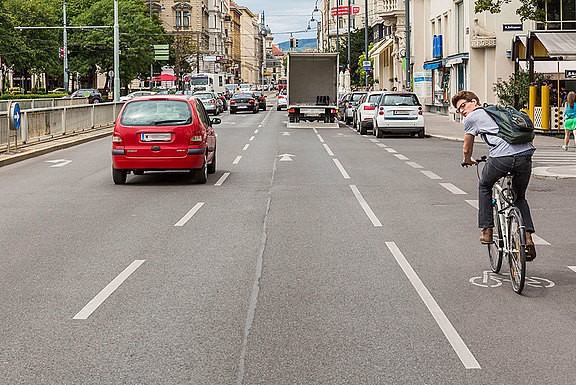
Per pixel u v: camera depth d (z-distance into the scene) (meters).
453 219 11.58
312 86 41.22
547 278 7.91
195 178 16.06
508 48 39.62
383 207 12.79
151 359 5.35
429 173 17.88
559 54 28.58
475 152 23.20
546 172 16.75
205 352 5.50
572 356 5.42
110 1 82.50
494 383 4.89
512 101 32.53
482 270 8.26
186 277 7.93
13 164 20.48
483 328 6.12
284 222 11.36
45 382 4.91
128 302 6.94
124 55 82.50
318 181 16.44
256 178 17.06
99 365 5.23
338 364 5.24
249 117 53.12
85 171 18.78
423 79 53.62
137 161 15.55
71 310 6.68
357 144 27.12
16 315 6.52
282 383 4.89
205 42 138.75
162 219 11.67
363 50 91.50
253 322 6.28
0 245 9.70
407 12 40.25
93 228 10.91
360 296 7.14
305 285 7.58
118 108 39.00
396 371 5.11
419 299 7.04
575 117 23.16
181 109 15.84
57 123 28.20
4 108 31.72
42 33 76.31
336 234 10.39
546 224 11.14
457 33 45.78
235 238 10.12
